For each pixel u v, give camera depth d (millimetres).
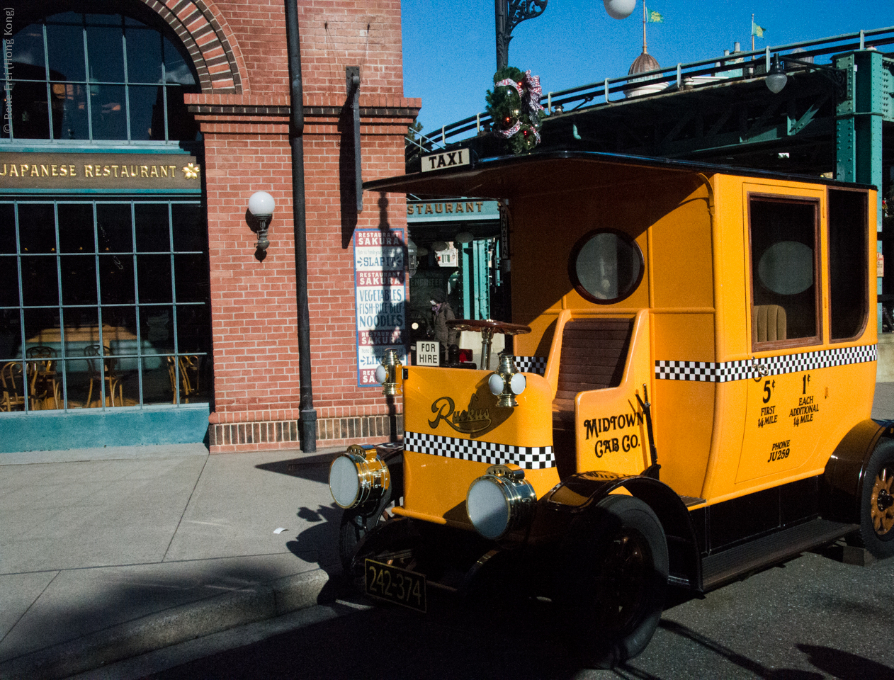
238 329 8266
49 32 8422
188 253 8672
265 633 4273
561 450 4242
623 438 4215
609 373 4492
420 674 3736
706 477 4246
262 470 7488
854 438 5242
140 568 4867
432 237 21031
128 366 8656
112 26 8539
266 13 8266
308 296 8438
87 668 3828
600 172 4180
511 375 3674
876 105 13898
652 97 16672
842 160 14258
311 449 8203
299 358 8281
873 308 5547
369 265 8547
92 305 8555
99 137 8594
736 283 4281
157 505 6332
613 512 3619
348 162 8469
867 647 3932
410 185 4711
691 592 4363
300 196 8102
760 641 4020
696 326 4246
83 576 4738
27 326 8445
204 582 4617
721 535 4410
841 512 5137
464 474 4082
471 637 4184
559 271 4883
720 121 17172
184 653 4027
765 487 4680
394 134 8570
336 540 5395
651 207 4418
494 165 4023
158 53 8633
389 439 8484
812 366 4941
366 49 8539
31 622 4082
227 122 8109
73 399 8570
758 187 4461
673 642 4023
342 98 8312
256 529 5668
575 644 3566
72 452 8320
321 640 4164
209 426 8242
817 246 4988
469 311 24031
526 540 3783
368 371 8594
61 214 8414
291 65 7957
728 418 4238
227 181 8164
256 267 8273
